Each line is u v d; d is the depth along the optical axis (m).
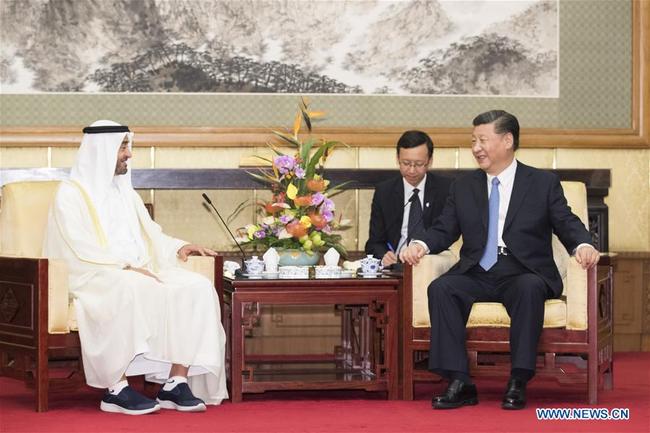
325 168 7.75
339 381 5.39
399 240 6.58
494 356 5.88
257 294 5.34
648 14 8.21
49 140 7.67
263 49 7.91
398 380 5.55
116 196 5.70
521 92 8.14
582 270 5.25
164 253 5.68
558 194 5.49
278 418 4.80
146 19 7.80
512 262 5.42
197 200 7.84
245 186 7.50
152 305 5.06
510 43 8.11
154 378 5.46
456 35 8.06
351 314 6.14
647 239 8.30
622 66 8.25
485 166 5.50
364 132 7.95
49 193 5.81
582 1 8.19
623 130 8.22
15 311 5.25
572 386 6.04
